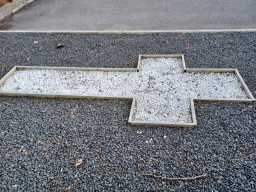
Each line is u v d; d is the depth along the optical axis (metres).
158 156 1.98
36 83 2.94
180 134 2.17
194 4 4.93
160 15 4.54
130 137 2.16
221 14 4.39
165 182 1.80
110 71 3.08
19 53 3.56
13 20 4.68
